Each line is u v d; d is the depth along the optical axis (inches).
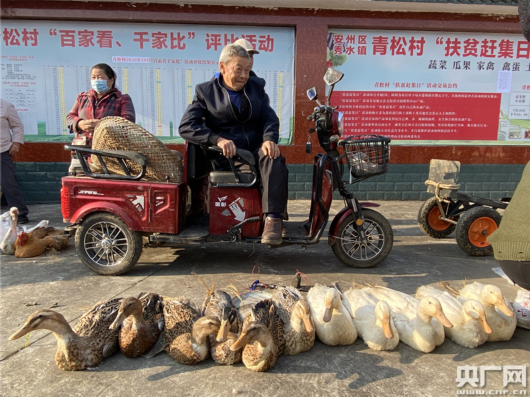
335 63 261.3
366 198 274.1
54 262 154.5
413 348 96.9
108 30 248.7
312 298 104.6
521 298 107.4
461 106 271.7
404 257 167.6
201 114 140.8
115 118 136.6
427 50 264.4
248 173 138.6
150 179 141.3
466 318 96.7
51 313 83.0
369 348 97.0
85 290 128.1
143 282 135.7
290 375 86.1
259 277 142.5
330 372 87.4
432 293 107.4
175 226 137.6
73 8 241.1
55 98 253.6
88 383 82.6
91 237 144.6
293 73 260.5
